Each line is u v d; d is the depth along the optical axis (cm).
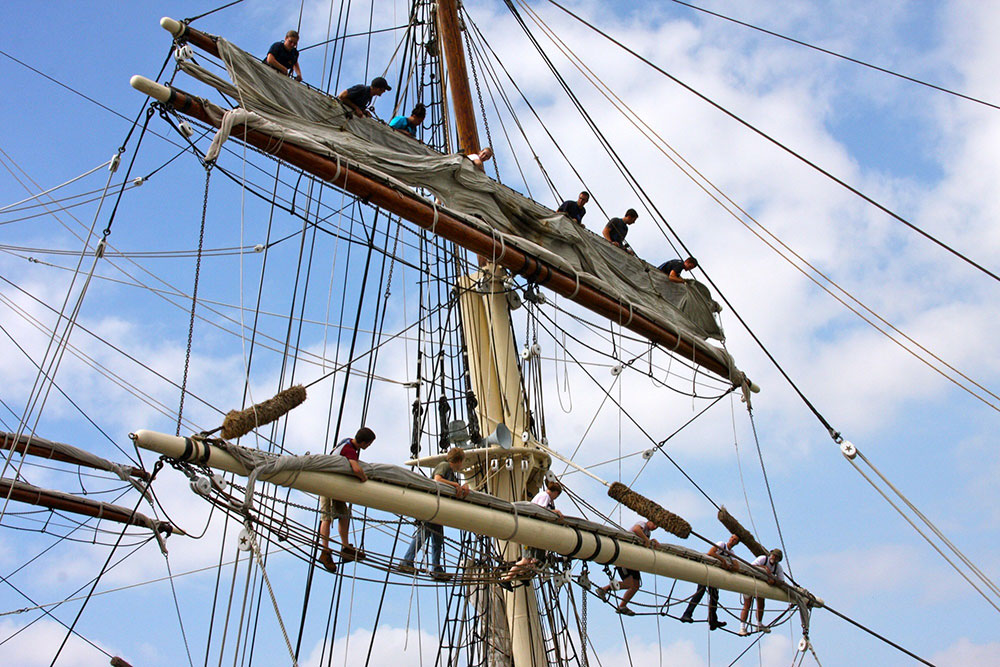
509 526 1369
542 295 1761
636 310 1752
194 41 1320
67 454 1808
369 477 1209
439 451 1788
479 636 1675
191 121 1272
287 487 1139
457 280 1869
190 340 1126
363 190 1398
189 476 1045
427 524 1438
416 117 1648
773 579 1825
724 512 1817
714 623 1797
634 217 1873
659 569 1603
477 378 1777
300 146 1334
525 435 1711
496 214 1609
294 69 1463
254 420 1091
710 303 1916
